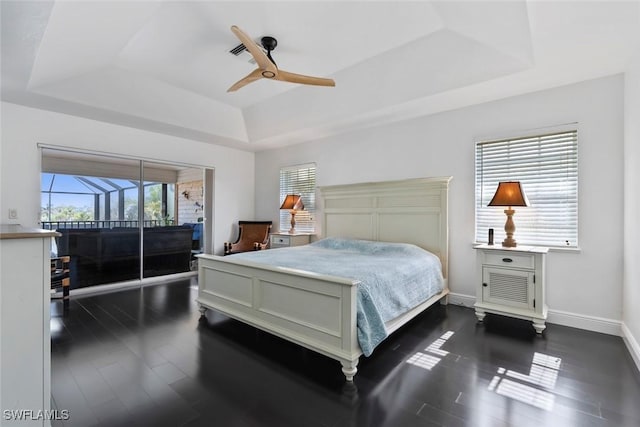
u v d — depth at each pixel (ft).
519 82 9.51
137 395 5.98
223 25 8.45
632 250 7.90
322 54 10.01
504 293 9.66
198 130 14.99
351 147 15.07
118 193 14.24
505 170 10.91
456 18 7.83
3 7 5.66
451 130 12.02
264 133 16.02
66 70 9.46
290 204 16.08
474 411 5.54
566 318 9.60
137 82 11.59
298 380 6.57
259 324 8.43
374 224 13.67
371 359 7.50
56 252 12.56
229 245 17.60
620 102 8.82
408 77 10.44
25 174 11.66
